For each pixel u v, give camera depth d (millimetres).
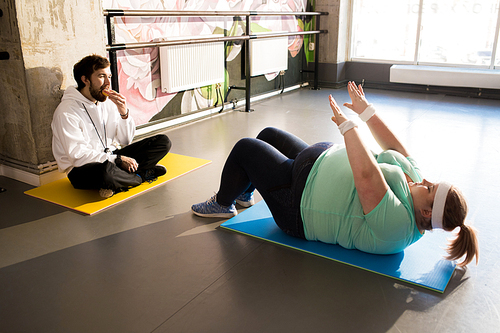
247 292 1503
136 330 1317
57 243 1875
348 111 4723
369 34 6336
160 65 3701
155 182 2568
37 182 2523
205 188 2502
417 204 1518
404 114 4555
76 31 2543
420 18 5906
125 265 1692
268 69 5219
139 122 3648
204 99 4383
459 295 1480
